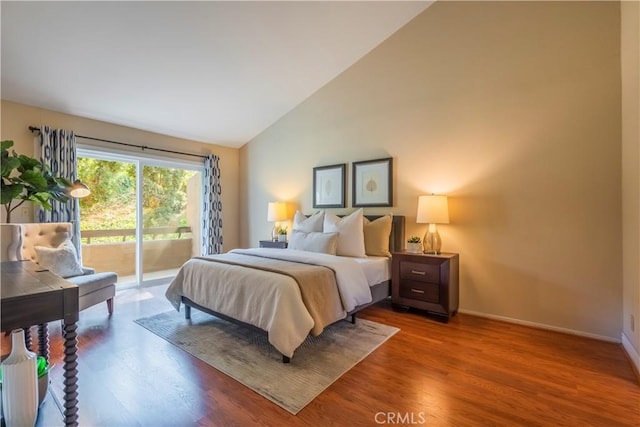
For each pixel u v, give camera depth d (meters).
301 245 3.61
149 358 2.19
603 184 2.53
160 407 1.65
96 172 4.06
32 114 3.43
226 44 3.20
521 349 2.36
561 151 2.71
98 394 1.75
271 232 5.09
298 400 1.71
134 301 3.61
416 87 3.53
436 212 3.10
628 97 2.25
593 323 2.58
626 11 2.29
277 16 3.03
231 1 2.75
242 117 4.66
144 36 2.86
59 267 2.91
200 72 3.50
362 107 3.97
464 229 3.22
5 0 2.31
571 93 2.66
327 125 4.32
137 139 4.32
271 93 4.25
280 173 4.93
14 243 2.00
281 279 2.25
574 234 2.66
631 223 2.20
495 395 1.77
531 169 2.85
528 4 2.85
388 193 3.73
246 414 1.60
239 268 2.58
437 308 3.00
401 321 2.97
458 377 1.96
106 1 2.47
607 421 1.55
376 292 3.18
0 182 2.60
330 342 2.48
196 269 2.87
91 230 4.02
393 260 3.29
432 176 3.42
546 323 2.79
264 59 3.56
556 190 2.73
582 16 2.61
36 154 3.44
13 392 1.38
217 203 5.17
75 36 2.71
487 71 3.07
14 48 2.71
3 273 1.45
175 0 2.61
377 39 3.73
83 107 3.65
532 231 2.85
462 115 3.22
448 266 2.95
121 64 3.13
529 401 1.71
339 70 4.11
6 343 2.40
